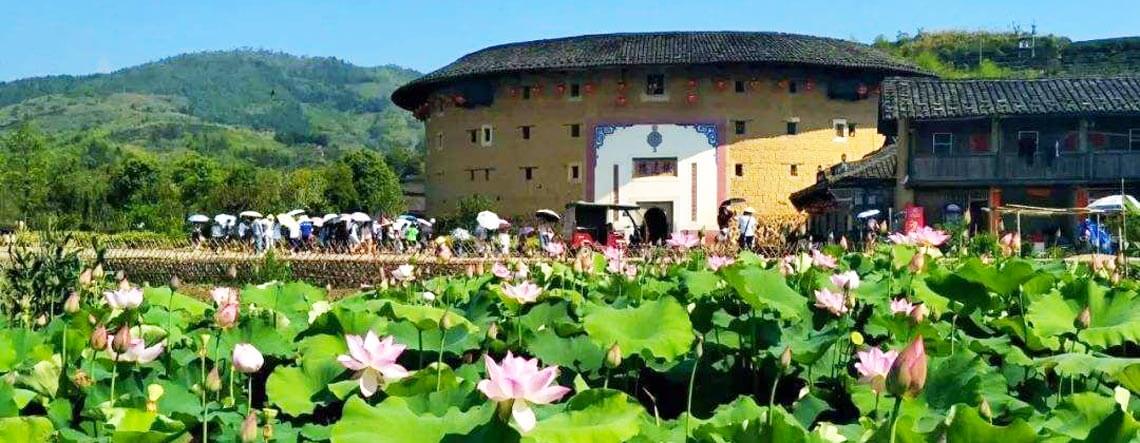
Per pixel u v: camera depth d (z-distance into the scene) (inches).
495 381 128.0
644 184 1948.8
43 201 2522.1
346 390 186.9
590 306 267.0
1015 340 243.0
